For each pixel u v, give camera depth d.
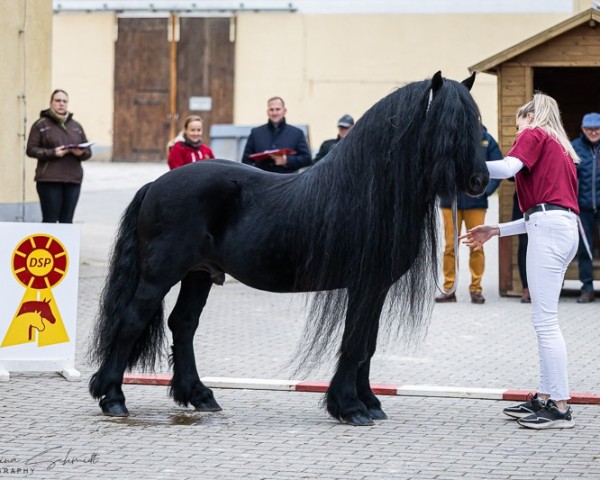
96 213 19.48
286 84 29.11
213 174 7.05
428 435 6.73
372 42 28.48
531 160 7.00
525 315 11.70
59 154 12.58
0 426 6.84
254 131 13.03
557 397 6.97
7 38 14.25
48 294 8.38
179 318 7.40
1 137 14.21
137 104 30.11
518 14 27.83
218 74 29.58
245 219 6.98
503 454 6.30
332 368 8.92
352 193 6.71
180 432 6.74
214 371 8.71
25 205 14.69
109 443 6.45
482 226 7.28
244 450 6.32
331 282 6.80
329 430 6.82
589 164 12.38
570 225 7.03
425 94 6.57
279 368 8.87
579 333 10.58
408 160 6.59
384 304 7.00
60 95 12.80
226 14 29.34
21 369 8.32
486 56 28.02
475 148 6.45
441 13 28.09
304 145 12.96
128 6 29.81
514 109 12.77
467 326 11.00
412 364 9.09
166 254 7.00
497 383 8.35
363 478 5.78
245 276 7.00
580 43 12.51
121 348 7.17
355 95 28.73
